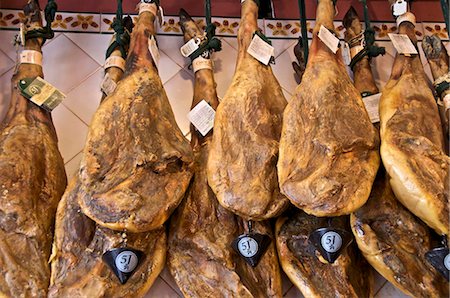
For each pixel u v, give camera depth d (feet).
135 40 5.37
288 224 5.17
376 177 5.14
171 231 5.03
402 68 5.48
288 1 7.17
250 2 5.79
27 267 4.66
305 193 4.37
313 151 4.60
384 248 4.89
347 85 5.08
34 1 5.84
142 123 4.81
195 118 5.46
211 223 5.00
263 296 4.84
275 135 5.03
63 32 6.60
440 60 5.88
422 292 4.80
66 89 6.29
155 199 4.55
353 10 6.71
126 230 4.46
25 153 4.95
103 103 4.95
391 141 4.75
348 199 4.37
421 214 4.57
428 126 4.98
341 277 4.93
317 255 4.92
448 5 5.91
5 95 6.19
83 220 4.74
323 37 5.31
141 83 5.08
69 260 4.62
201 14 6.97
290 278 5.02
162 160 4.68
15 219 4.70
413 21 5.98
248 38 5.57
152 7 5.63
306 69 5.20
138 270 4.69
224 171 4.73
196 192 5.11
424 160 4.65
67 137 6.05
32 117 5.25
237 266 4.86
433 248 4.90
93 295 4.46
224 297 4.74
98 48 6.58
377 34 7.17
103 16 6.78
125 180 4.54
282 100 5.34
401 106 5.08
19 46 5.69
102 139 4.72
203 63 5.81
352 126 4.73
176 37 6.75
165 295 5.39
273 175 4.75
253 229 5.02
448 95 5.43
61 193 5.14
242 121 4.96
